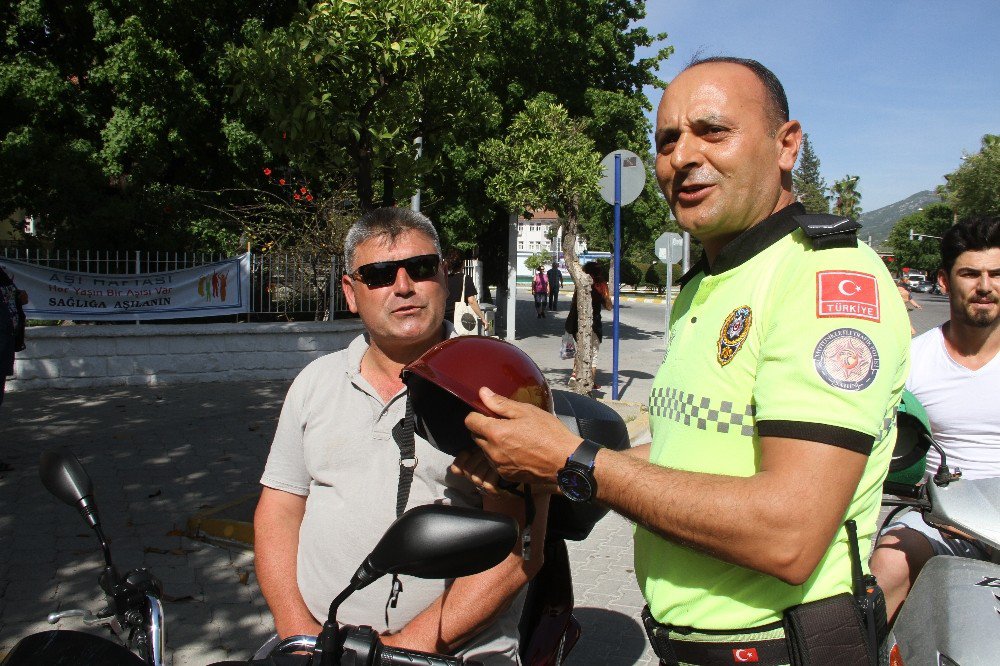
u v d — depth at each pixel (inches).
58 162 503.5
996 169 1863.9
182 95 533.6
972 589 96.8
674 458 69.0
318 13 193.9
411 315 93.4
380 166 215.3
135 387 419.5
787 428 57.5
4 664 71.6
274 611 89.8
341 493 89.4
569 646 103.4
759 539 55.9
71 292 412.5
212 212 565.6
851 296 59.7
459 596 81.3
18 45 542.3
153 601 78.9
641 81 756.0
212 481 257.8
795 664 62.8
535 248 3988.7
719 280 69.7
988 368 127.0
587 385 429.7
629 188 390.9
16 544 202.1
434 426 79.4
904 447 103.7
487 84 637.3
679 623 68.6
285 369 456.8
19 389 402.0
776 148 70.4
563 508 92.9
